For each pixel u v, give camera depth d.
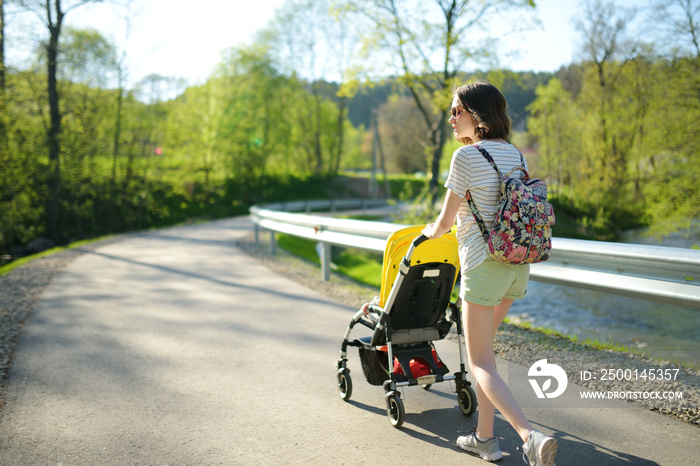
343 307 6.93
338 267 12.78
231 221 28.00
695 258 3.48
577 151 30.56
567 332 8.16
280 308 6.86
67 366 4.59
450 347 5.05
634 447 2.95
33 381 4.22
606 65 26.02
